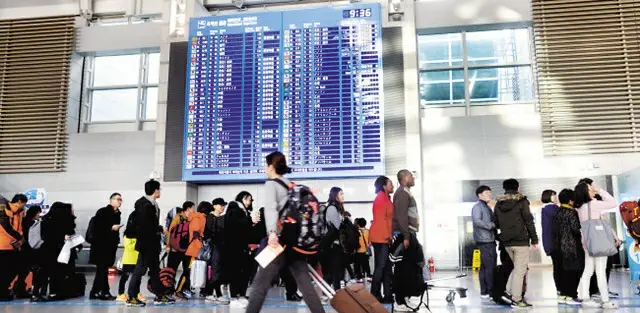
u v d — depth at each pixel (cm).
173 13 1220
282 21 1155
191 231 603
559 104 1099
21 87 1264
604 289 492
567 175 1086
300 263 320
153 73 1303
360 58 1116
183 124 1164
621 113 1077
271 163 337
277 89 1130
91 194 1205
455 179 1129
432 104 1201
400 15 1163
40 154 1228
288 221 318
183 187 1136
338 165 1085
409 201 489
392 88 1114
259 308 317
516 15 1153
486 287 557
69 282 603
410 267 479
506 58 1192
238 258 561
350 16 1136
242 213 575
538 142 1112
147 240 533
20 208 607
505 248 518
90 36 1293
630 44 1088
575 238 505
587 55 1106
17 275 622
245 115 1132
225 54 1165
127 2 1317
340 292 325
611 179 1063
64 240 593
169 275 562
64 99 1253
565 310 477
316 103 1112
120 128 1284
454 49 1213
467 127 1145
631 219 646
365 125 1092
